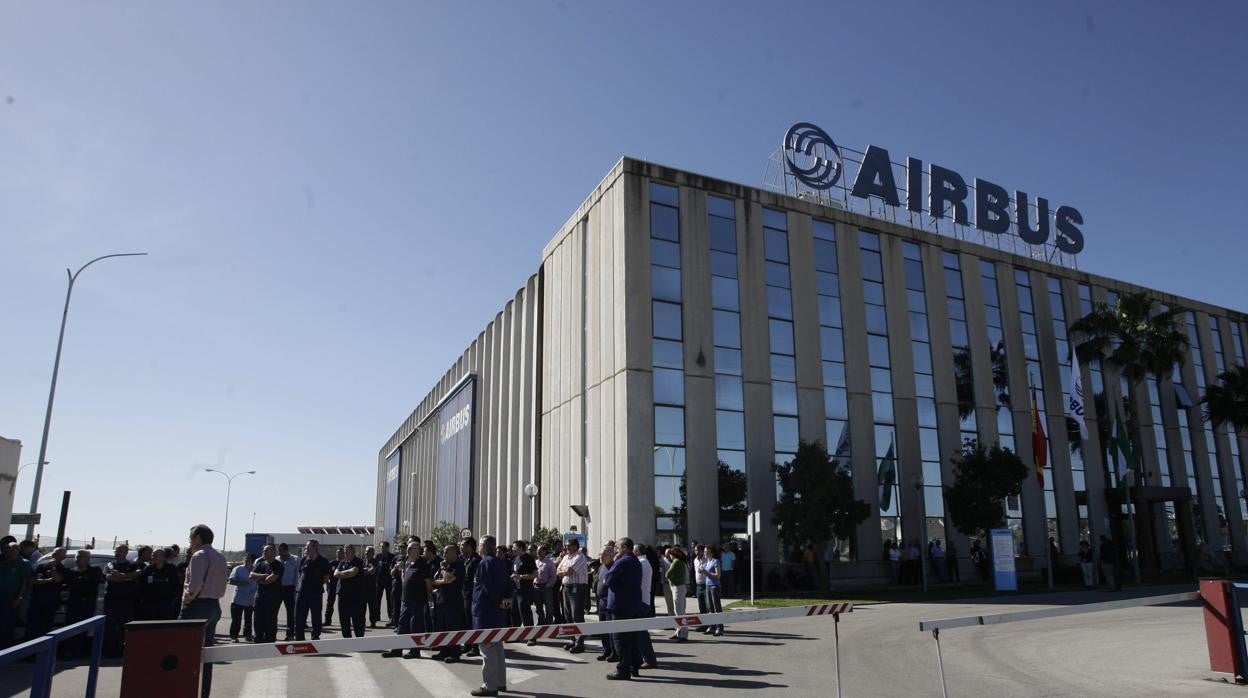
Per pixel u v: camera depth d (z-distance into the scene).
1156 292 43.53
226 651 6.18
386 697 9.08
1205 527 41.28
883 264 33.34
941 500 31.70
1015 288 37.19
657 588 23.55
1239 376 41.41
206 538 9.71
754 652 12.66
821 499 25.78
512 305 40.97
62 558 13.52
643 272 27.77
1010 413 35.03
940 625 8.09
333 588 18.09
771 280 30.34
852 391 30.92
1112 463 38.03
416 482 68.00
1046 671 10.69
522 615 14.32
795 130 33.03
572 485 29.97
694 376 27.73
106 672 11.02
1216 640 9.97
